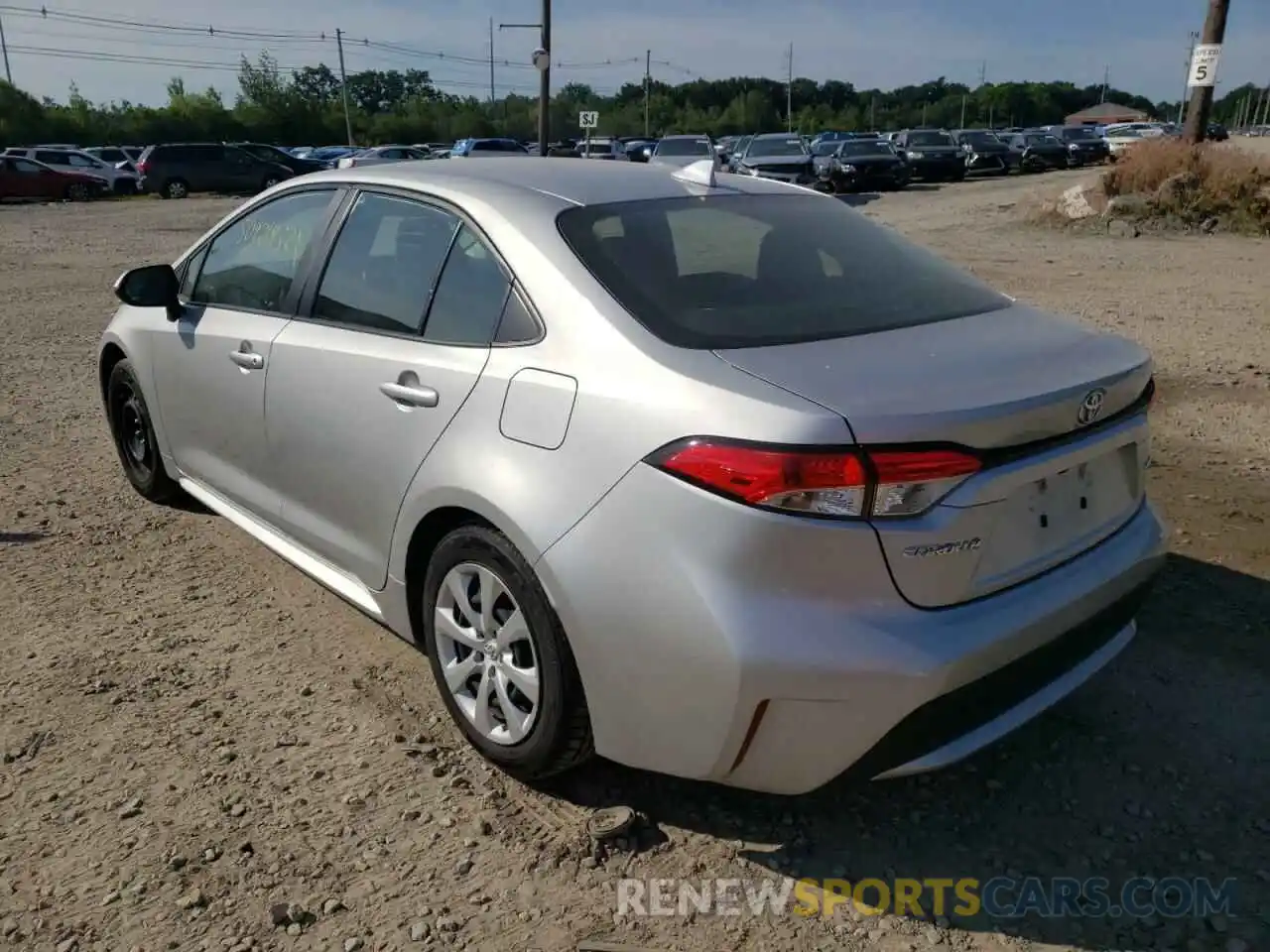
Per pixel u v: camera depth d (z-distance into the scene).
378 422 3.19
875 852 2.74
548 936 2.46
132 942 2.44
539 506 2.64
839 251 3.32
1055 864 2.70
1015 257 13.77
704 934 2.47
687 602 2.38
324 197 3.74
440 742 3.21
